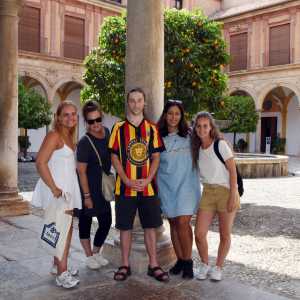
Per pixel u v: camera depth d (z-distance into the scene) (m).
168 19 9.16
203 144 4.21
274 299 3.80
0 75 7.39
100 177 4.46
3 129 7.45
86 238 4.60
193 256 5.23
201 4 32.25
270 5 26.88
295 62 26.02
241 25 28.92
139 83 4.71
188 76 9.20
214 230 6.75
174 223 4.42
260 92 27.52
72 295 3.87
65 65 24.97
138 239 4.68
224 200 4.17
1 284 4.14
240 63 29.16
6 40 7.34
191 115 9.61
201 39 9.50
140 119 4.23
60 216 4.00
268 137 27.80
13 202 7.43
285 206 8.97
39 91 25.84
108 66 10.86
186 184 4.28
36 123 19.78
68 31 25.55
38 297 3.82
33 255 5.11
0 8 7.34
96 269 4.58
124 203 4.21
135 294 3.90
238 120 24.84
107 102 11.06
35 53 23.53
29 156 21.36
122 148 4.16
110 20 10.28
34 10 23.98
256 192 11.09
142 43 4.70
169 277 4.36
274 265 4.91
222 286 4.11
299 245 5.86
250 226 7.06
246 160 14.77
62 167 4.00
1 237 5.95
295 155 28.77
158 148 4.20
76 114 4.11
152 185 4.23
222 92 10.11
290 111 29.38
